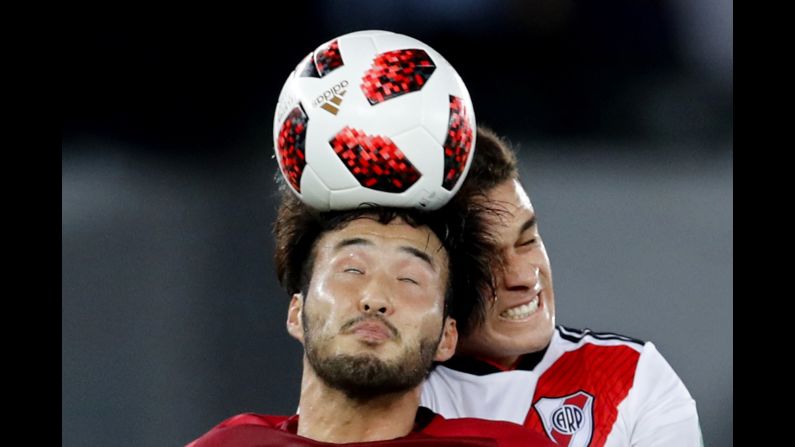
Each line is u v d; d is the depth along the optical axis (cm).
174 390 1616
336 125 850
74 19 2562
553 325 1038
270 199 2161
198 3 2734
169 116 2494
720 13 2669
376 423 893
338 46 875
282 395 1603
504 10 2744
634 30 2681
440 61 882
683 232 2022
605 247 1966
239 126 2467
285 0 2773
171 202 2155
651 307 1781
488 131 1060
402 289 879
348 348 866
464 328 995
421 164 858
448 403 1042
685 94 2573
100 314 1770
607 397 1022
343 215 896
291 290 963
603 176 2248
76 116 2452
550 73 2652
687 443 1010
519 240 1005
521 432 916
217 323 1758
